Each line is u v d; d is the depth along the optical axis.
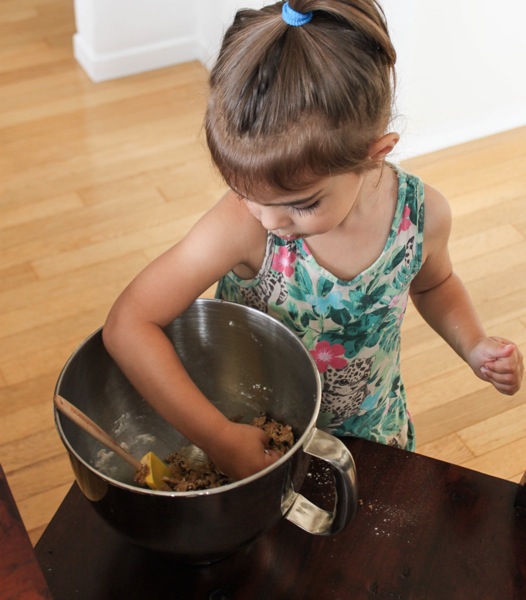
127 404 0.84
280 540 0.76
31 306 1.90
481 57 2.30
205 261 0.82
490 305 1.94
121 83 2.62
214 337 0.83
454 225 2.15
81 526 0.77
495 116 2.46
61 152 2.34
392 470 0.82
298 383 0.79
